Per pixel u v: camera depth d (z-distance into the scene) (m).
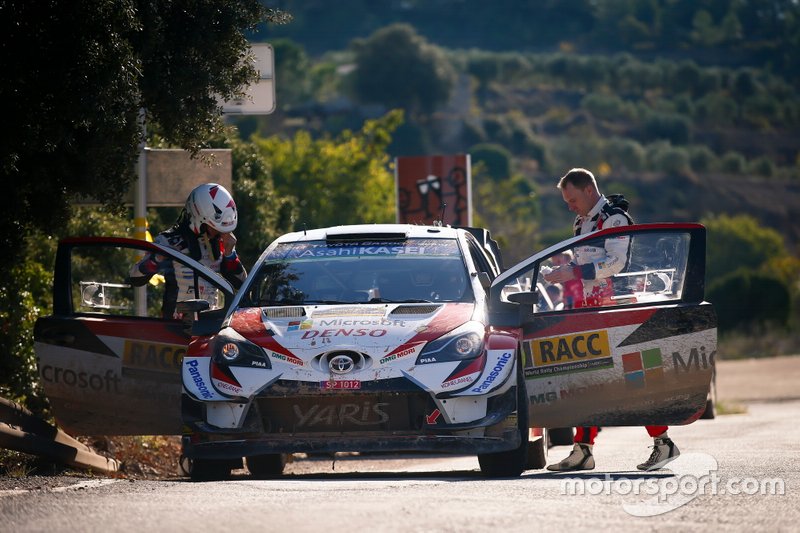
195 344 21.77
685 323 22.83
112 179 26.56
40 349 24.02
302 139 87.75
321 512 15.23
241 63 28.95
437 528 13.99
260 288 23.44
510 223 163.25
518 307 22.62
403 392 20.25
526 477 21.53
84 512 15.69
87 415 24.17
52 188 26.00
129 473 29.03
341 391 20.27
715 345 22.73
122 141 26.06
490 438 20.50
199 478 21.62
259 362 20.73
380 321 21.38
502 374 20.66
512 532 13.89
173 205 32.56
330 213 85.19
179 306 22.56
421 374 20.36
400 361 20.48
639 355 22.91
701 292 23.06
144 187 32.06
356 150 88.19
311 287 23.23
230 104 33.88
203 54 27.75
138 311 29.38
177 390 23.61
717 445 33.22
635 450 33.06
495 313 22.56
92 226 37.66
